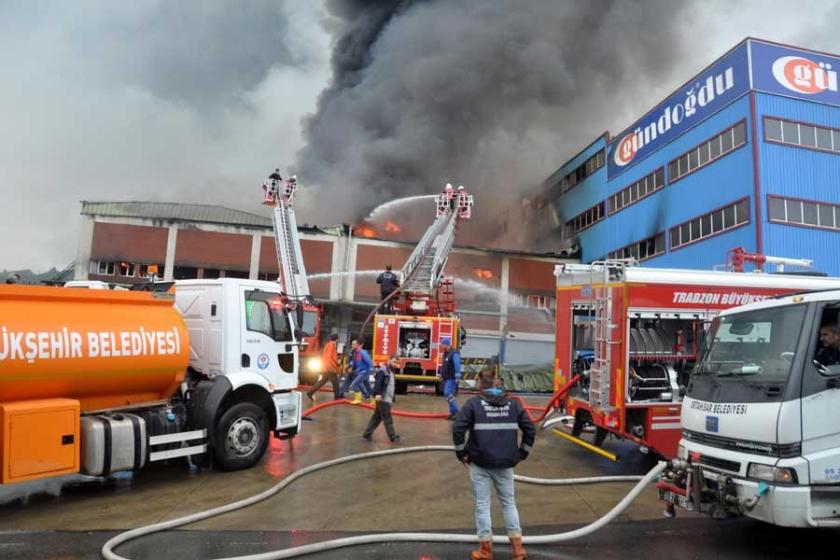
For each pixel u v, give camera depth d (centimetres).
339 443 934
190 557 452
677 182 2844
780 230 2292
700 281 796
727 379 525
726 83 2525
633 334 801
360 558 462
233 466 734
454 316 2033
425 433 1057
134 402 661
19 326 546
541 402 1738
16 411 536
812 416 460
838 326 489
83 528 521
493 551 487
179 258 3450
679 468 521
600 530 550
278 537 508
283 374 809
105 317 621
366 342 3509
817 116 2442
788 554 491
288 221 2197
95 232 3416
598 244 3650
